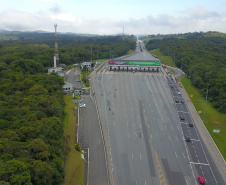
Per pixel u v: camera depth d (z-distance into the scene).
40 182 59.91
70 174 77.00
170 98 156.12
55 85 146.38
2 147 66.00
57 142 82.25
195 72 196.25
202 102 151.12
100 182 77.12
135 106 141.12
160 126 118.06
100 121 121.12
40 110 100.94
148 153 95.19
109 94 160.75
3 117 88.06
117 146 99.31
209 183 78.81
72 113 127.00
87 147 97.75
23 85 137.25
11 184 52.97
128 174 82.00
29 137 77.19
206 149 99.38
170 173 83.38
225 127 118.12
